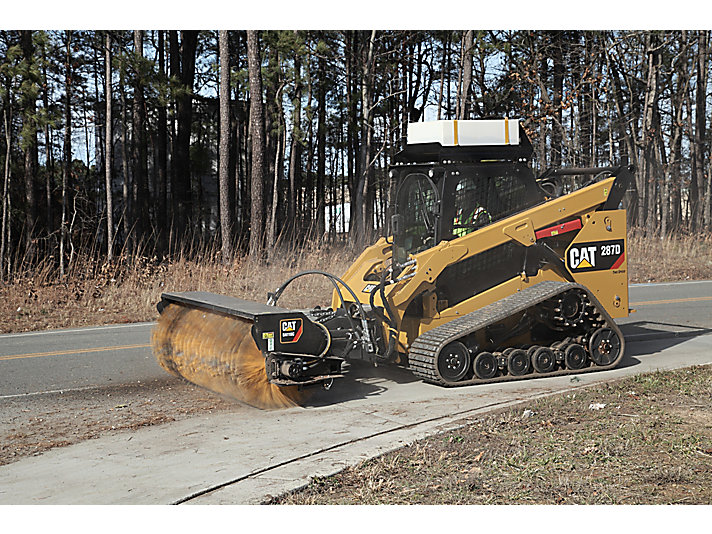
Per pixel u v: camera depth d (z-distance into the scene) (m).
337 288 8.00
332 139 39.41
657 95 33.50
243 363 7.40
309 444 5.95
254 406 7.36
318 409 7.23
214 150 39.59
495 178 8.84
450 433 6.02
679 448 5.47
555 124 29.80
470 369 8.23
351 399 7.64
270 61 26.98
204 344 8.01
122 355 10.23
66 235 27.83
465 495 4.66
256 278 18.00
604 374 8.69
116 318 14.09
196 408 7.33
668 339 11.20
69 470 5.43
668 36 29.20
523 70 28.67
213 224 39.38
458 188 8.61
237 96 39.09
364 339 7.79
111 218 21.30
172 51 31.02
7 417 7.03
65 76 26.69
